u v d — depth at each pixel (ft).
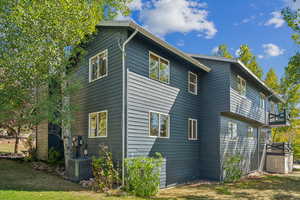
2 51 29.86
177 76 38.45
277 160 61.00
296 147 83.92
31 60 30.27
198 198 27.07
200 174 42.24
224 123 42.68
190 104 41.16
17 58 29.86
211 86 42.75
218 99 41.42
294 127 83.87
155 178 27.53
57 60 32.53
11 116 31.12
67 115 32.22
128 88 29.04
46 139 44.60
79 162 29.94
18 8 28.17
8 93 30.22
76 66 35.65
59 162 40.83
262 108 59.98
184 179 37.91
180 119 38.27
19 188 24.14
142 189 26.13
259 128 63.31
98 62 34.19
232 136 45.75
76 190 25.26
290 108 81.87
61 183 28.22
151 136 31.91
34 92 32.76
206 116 42.78
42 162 42.19
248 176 49.16
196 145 42.16
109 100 30.94
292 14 41.06
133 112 29.45
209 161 41.37
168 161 34.60
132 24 27.78
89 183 27.81
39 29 29.94
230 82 40.65
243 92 47.24
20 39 29.91
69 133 34.45
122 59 29.19
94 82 34.47
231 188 34.73
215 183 38.29
